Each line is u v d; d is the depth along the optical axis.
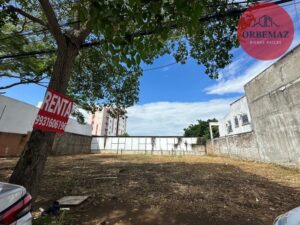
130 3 1.94
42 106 3.26
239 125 18.36
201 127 39.06
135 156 22.00
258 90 14.41
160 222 4.12
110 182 7.56
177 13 2.08
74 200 5.23
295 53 10.74
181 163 14.32
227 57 5.13
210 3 3.92
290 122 11.25
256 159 14.92
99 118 69.06
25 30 8.14
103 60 7.31
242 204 5.34
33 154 3.71
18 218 1.81
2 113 15.02
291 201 5.67
